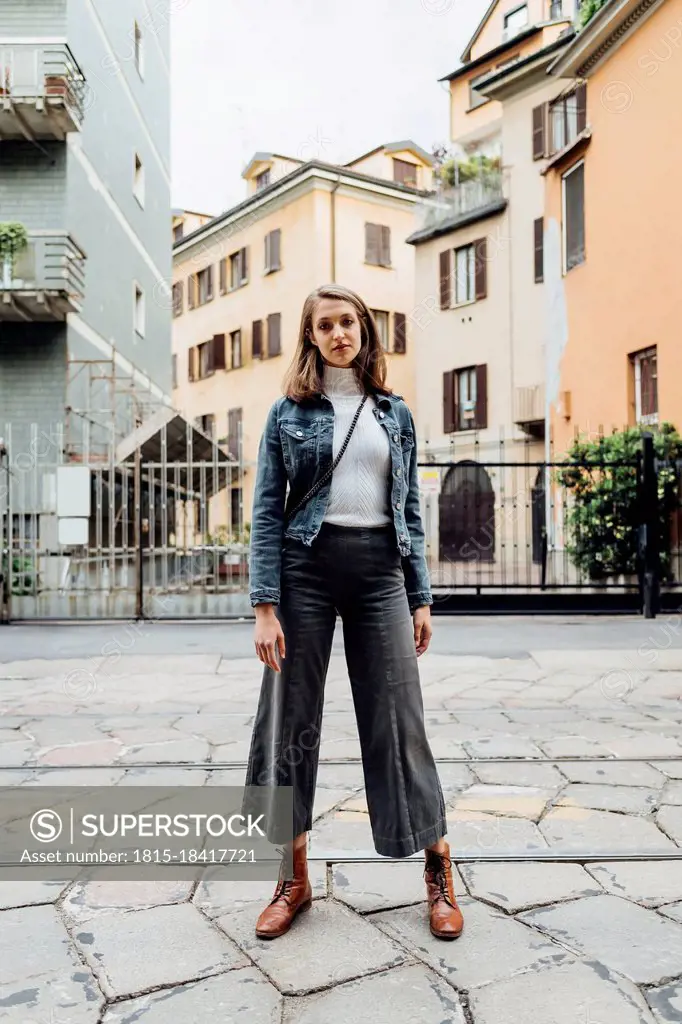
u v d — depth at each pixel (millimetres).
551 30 21469
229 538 11594
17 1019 1788
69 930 2197
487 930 2168
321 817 3039
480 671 6125
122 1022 1776
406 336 26719
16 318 14070
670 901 2324
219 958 2045
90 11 15789
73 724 4594
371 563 2227
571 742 4047
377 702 2225
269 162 28797
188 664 6555
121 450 13289
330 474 2207
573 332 13656
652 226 11367
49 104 13469
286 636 2217
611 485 10227
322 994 1879
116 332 17516
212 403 29734
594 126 12789
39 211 14367
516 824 2924
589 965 1985
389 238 26531
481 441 21688
